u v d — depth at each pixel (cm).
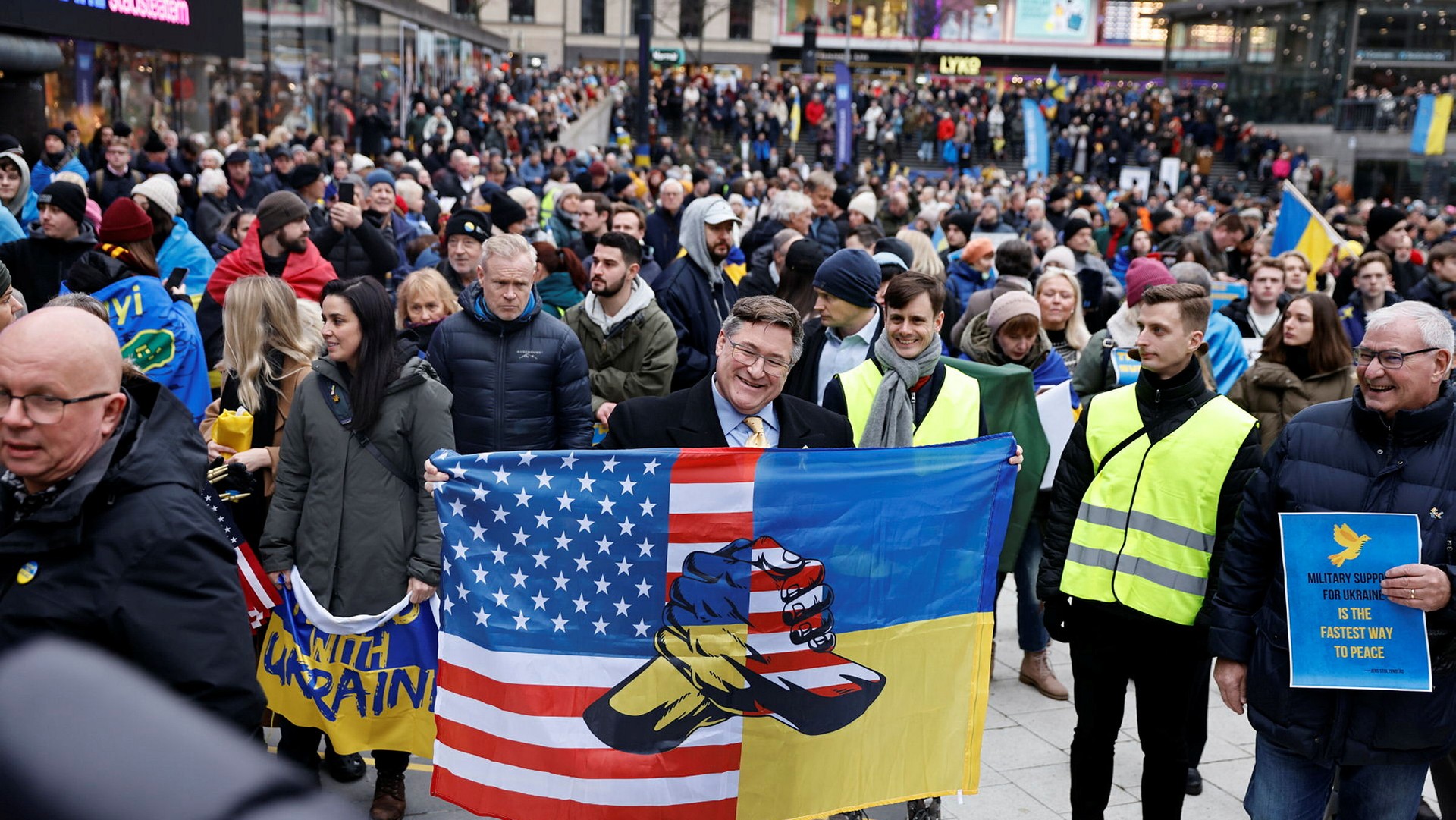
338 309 373
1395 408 314
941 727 354
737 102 3534
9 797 69
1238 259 1126
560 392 466
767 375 346
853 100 3803
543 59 4950
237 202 1127
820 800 344
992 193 2072
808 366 479
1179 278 594
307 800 69
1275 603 329
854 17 6016
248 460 406
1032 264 700
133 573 221
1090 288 909
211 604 227
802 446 369
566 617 329
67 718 75
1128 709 528
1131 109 4041
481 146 2439
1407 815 331
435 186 1516
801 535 337
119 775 70
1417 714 314
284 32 1798
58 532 220
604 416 521
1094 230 1403
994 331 540
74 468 227
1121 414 385
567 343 467
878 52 6097
